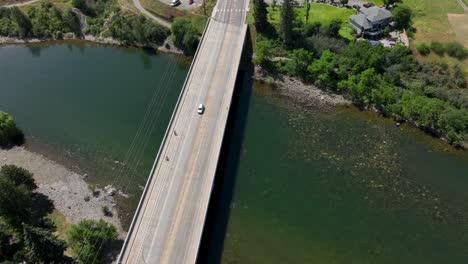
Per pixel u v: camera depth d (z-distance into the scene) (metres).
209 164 84.19
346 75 108.75
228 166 91.44
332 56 109.62
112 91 112.25
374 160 92.00
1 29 137.25
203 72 105.81
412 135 97.31
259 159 92.81
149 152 94.75
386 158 92.38
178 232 72.81
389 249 77.06
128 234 71.75
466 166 90.75
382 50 108.50
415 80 106.50
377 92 102.06
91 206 83.50
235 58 109.75
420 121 97.94
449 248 77.00
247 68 116.50
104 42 131.88
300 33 118.69
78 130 101.19
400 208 83.19
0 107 109.50
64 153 95.88
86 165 92.69
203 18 127.75
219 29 120.31
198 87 101.56
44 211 82.44
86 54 128.50
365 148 94.75
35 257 67.12
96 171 91.19
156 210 76.06
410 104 99.19
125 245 70.38
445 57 112.00
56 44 134.50
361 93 104.00
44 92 113.62
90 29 134.12
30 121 104.88
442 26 121.25
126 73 118.81
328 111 104.00
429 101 99.06
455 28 120.25
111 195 85.62
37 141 99.38
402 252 76.56
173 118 93.31
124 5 136.50
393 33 120.44
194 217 75.06
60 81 117.31
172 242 71.44
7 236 72.50
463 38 116.50
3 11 139.75
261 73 114.94
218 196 85.62
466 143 93.44
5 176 77.00
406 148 94.62
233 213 82.75
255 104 106.81
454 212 82.38
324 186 87.31
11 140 99.75
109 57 126.31
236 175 89.69
